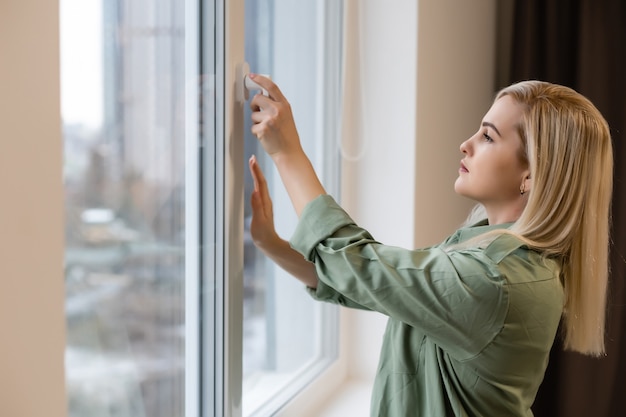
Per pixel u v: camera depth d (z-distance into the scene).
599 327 1.27
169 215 1.10
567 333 1.29
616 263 2.24
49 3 0.66
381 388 1.23
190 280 1.17
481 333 1.05
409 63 1.79
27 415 0.66
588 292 1.24
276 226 1.59
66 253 0.88
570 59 2.29
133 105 1.00
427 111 1.88
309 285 1.32
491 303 1.04
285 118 1.15
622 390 2.28
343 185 1.86
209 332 1.23
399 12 1.79
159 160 1.07
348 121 1.86
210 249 1.21
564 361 2.26
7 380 0.64
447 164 2.08
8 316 0.63
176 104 1.10
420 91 1.82
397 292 1.02
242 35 1.21
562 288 1.17
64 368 0.69
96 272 0.94
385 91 1.83
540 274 1.11
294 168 1.14
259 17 1.46
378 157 1.85
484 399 1.13
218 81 1.20
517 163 1.21
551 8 2.26
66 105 0.87
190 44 1.14
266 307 1.58
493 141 1.22
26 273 0.65
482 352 1.08
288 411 1.58
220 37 1.18
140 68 1.01
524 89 1.22
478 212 1.46
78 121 0.89
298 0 1.64
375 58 1.83
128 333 1.01
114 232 0.97
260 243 1.27
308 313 1.79
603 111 2.22
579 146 1.18
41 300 0.66
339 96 1.84
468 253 1.10
